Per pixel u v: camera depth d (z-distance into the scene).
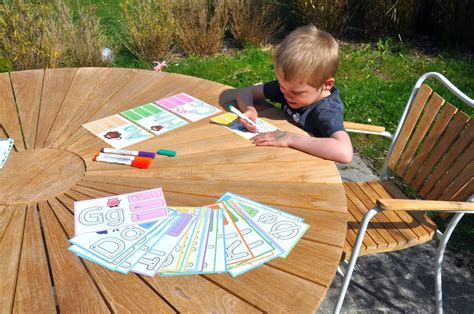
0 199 1.39
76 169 1.55
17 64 4.00
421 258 2.48
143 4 5.00
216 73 4.46
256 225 1.28
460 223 2.70
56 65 4.19
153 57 4.84
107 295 1.06
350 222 1.92
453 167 1.84
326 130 1.77
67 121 1.85
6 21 4.05
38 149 1.67
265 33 5.22
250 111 1.93
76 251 1.18
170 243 1.21
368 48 5.10
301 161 1.61
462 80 4.32
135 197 1.39
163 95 2.08
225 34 5.55
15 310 1.03
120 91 2.11
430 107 2.00
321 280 1.10
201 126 1.83
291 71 1.72
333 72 1.81
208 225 1.28
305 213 1.34
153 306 1.03
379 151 3.40
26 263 1.15
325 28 5.26
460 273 2.39
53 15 4.63
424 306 2.20
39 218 1.31
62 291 1.07
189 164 1.57
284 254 1.18
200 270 1.12
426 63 4.74
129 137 1.74
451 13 5.00
